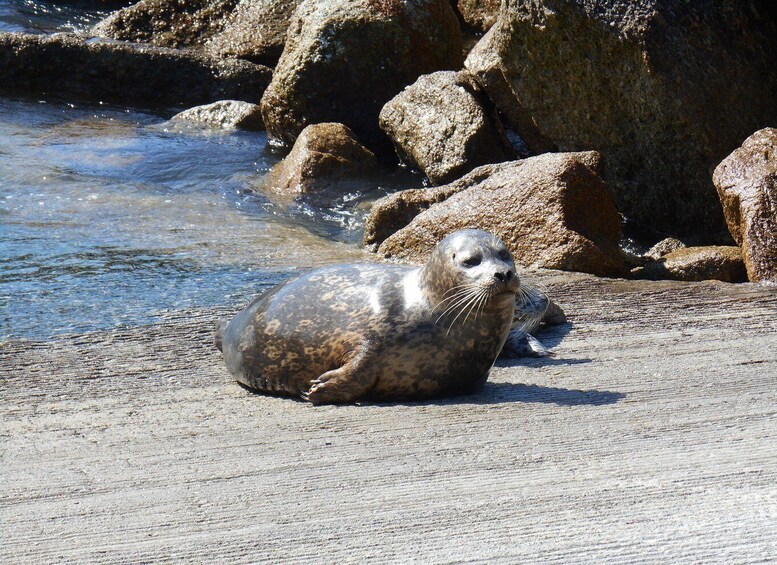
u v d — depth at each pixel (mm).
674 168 46750
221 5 81875
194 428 22891
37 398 25859
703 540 16219
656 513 17234
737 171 40375
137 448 21688
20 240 42906
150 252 42062
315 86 61906
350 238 47188
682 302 34469
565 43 47625
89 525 17719
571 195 41125
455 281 23156
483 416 22672
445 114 54312
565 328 31406
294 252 43438
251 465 20250
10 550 16875
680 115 45156
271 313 25312
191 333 31812
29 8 95688
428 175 54219
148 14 82125
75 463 20922
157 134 64938
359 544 16547
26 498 19062
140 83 75250
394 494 18453
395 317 23797
